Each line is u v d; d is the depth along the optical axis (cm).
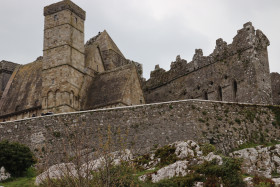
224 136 5822
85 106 7844
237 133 5894
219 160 4744
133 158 5631
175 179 4588
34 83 8669
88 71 8238
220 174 4522
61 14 8194
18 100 8525
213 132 5819
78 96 7888
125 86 7631
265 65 7038
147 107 6034
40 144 6059
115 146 5841
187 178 4528
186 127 5834
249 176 4872
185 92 7838
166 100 8125
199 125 5825
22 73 9238
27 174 5469
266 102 6800
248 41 7038
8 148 5562
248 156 5294
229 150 5734
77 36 8269
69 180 3822
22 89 8750
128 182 4100
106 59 8962
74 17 8306
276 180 4509
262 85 6856
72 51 8062
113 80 7944
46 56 8062
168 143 5809
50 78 7912
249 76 6919
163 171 4803
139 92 7862
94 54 8550
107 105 7550
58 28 8131
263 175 5038
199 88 7631
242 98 6931
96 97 7838
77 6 8419
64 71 7825
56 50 8019
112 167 4169
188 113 5903
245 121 6009
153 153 5378
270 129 6056
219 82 7331
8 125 6328
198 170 4662
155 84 8388
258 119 6084
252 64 6919
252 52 6969
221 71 7338
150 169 5119
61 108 7631
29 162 5575
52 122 6147
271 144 5828
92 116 6088
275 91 7756
